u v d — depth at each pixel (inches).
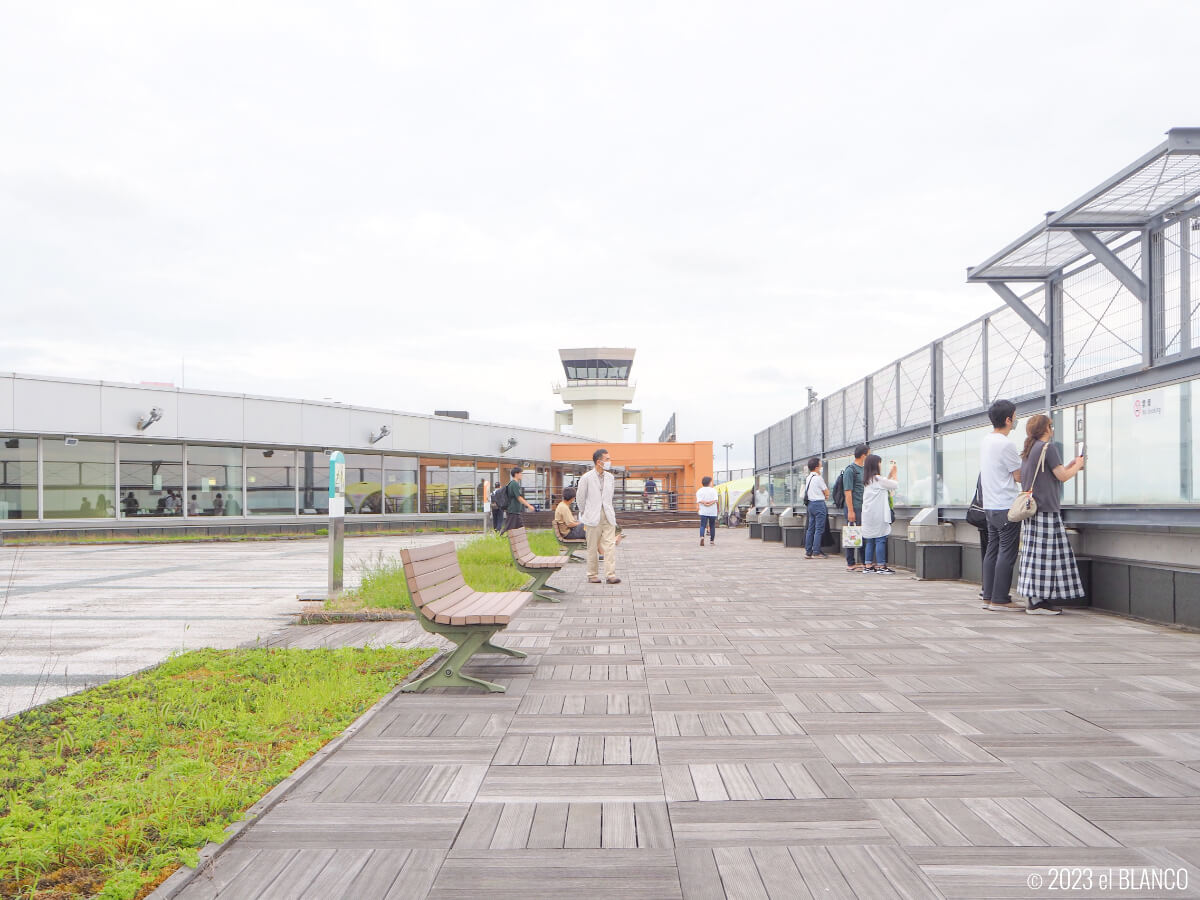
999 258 341.7
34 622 326.6
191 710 181.2
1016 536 327.0
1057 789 129.6
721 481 2011.6
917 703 183.6
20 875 102.9
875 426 625.0
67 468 917.2
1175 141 233.1
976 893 96.3
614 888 98.2
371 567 557.9
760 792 129.4
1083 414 337.1
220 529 1042.7
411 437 1305.4
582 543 556.4
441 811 122.8
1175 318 281.3
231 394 1048.8
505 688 199.8
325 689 191.5
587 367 2699.3
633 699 190.1
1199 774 136.3
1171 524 280.5
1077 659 231.3
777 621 307.9
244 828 115.3
